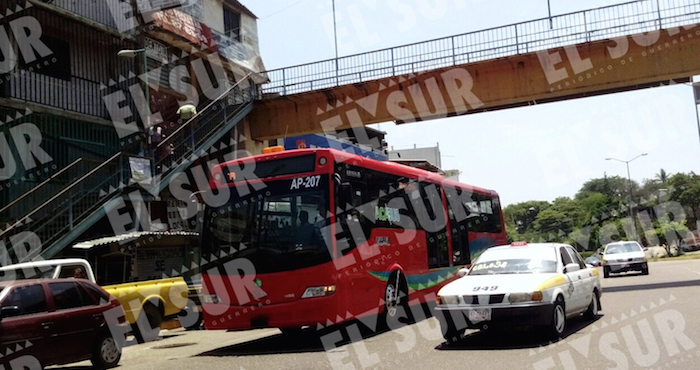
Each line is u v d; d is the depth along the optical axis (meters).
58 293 9.98
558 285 10.20
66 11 20.44
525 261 10.99
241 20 32.91
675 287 19.72
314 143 37.72
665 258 66.38
